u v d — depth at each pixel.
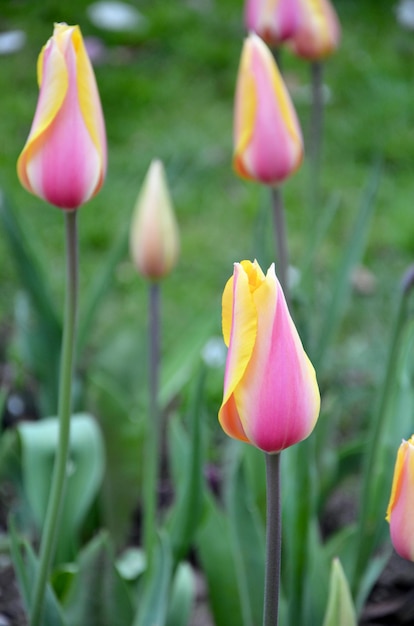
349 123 2.15
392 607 1.08
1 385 1.30
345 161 2.01
